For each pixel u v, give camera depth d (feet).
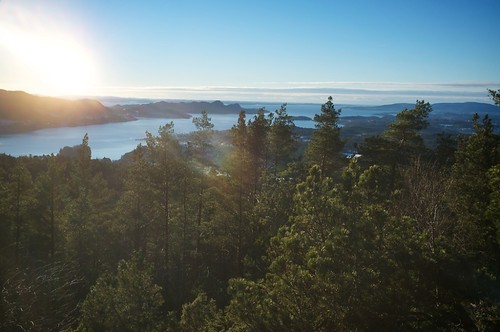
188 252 95.61
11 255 80.89
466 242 44.68
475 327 25.98
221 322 40.70
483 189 62.18
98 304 50.60
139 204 100.48
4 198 94.22
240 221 83.97
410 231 29.14
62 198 107.24
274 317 30.91
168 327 46.42
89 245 100.58
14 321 36.17
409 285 27.22
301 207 32.76
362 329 27.22
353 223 29.58
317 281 28.94
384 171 34.47
